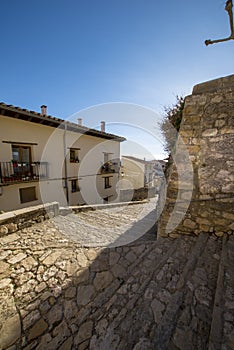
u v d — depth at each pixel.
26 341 1.54
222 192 2.60
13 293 2.12
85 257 2.87
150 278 1.98
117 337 1.38
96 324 1.59
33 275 2.44
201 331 1.22
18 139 6.84
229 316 1.23
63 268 2.59
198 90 3.04
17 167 6.92
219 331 1.13
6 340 1.56
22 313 1.84
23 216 3.94
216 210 2.64
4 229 3.53
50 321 1.73
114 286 2.16
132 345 1.25
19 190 7.09
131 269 2.46
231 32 2.35
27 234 3.71
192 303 1.48
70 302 1.96
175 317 1.34
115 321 1.55
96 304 1.89
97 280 2.31
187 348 1.11
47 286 2.23
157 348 1.13
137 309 1.58
